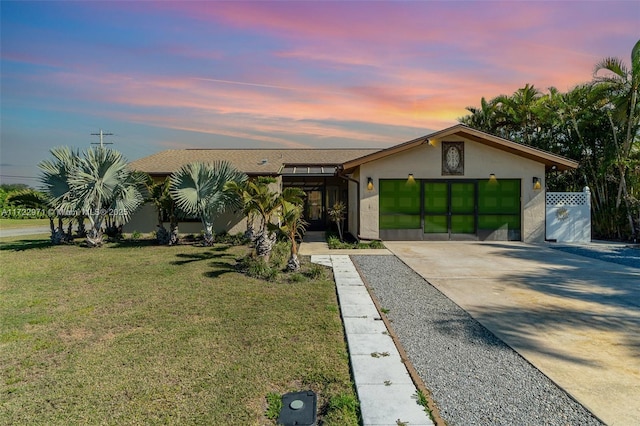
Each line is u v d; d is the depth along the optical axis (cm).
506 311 594
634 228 1445
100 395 350
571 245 1339
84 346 466
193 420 310
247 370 397
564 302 640
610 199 1605
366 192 1430
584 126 1627
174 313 592
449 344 466
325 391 356
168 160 1908
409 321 552
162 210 1464
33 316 583
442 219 1453
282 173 1855
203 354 437
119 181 1382
